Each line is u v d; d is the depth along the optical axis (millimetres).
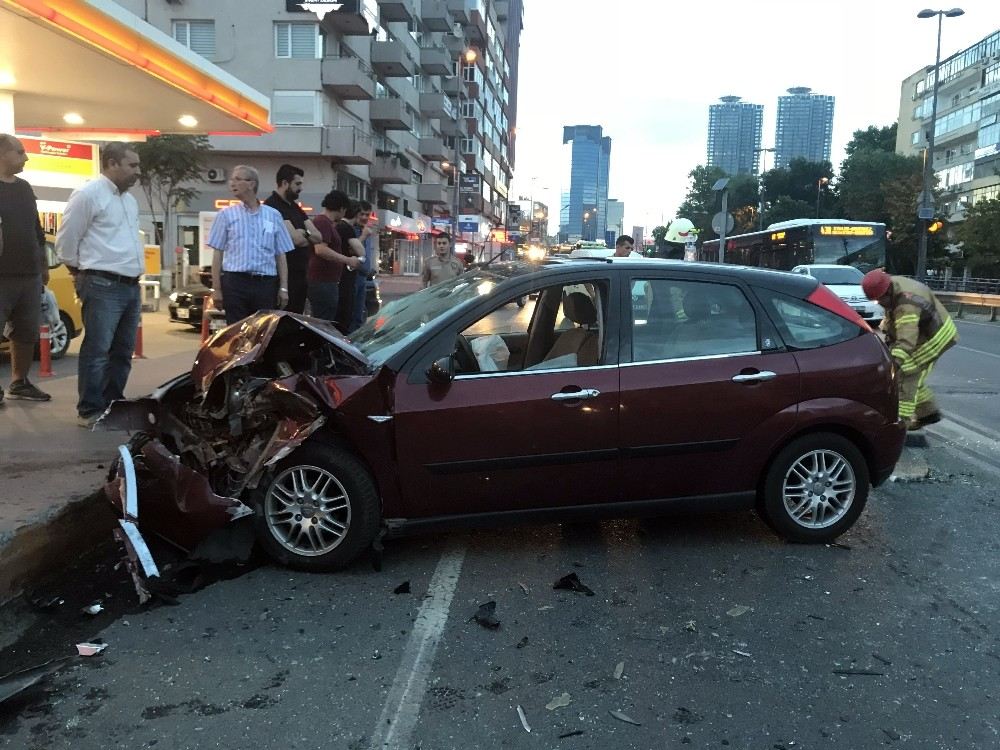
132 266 5973
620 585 4141
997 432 8023
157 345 11516
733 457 4496
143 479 4121
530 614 3797
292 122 37062
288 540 4207
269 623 3656
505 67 100062
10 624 3584
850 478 4699
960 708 3078
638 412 4309
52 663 3240
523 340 5320
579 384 4266
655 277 4535
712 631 3660
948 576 4332
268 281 6441
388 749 2768
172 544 4188
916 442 7148
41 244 6602
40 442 5535
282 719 2926
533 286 4410
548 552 4574
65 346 9977
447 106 60062
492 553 4539
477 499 4250
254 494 4141
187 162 27531
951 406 9500
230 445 4387
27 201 6324
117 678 3170
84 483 4617
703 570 4352
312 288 8570
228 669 3256
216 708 2984
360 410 4066
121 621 3650
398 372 4180
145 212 36156
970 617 3852
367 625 3656
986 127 66812
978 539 4898
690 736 2873
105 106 13133
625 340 4398
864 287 6281
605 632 3635
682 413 4363
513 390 4207
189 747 2752
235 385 4340
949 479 6219
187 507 3975
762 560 4500
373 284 13906
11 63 10133
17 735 2789
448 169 54938
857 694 3164
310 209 38562
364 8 36750
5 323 6531
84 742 2762
